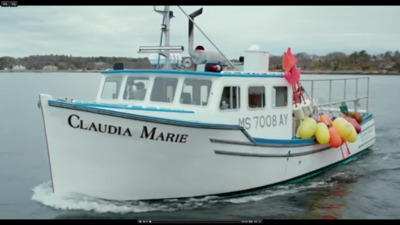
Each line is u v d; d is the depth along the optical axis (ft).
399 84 284.61
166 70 34.71
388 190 41.93
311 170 44.70
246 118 36.29
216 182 34.94
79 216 32.01
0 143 68.03
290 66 39.91
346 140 45.83
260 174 37.50
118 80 37.14
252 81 36.58
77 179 32.09
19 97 158.61
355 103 57.11
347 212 35.76
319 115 49.21
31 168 50.78
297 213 34.99
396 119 102.53
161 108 33.42
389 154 59.00
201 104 34.12
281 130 40.16
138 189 33.01
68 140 31.04
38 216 33.12
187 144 32.14
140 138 31.07
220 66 34.60
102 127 30.53
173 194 34.09
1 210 34.94
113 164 31.73
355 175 47.16
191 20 37.40
